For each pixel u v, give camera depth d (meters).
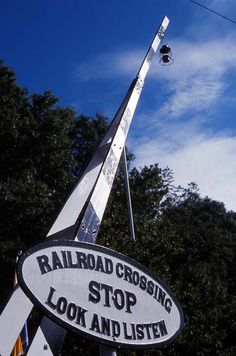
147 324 6.53
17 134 27.69
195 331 16.69
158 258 16.59
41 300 5.89
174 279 19.05
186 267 21.89
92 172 8.88
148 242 17.22
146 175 25.67
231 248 38.78
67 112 30.31
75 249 6.34
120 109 10.23
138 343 6.36
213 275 29.08
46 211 22.62
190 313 17.03
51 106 30.64
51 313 5.91
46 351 6.99
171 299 6.86
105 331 6.20
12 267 22.88
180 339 15.57
